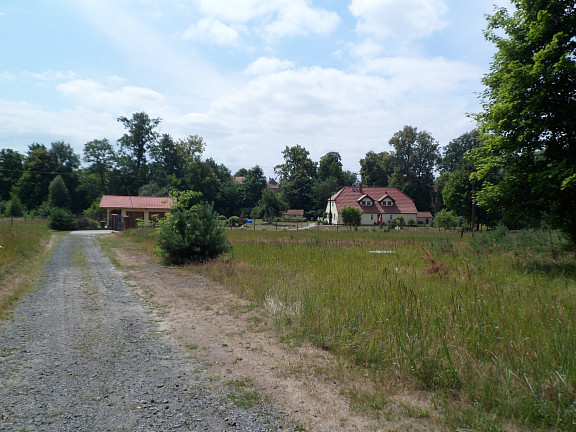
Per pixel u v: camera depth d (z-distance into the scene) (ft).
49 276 37.65
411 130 299.58
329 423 10.55
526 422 10.02
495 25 45.80
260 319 21.77
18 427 10.26
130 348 17.24
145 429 10.22
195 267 42.29
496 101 43.75
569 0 38.11
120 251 62.59
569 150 38.52
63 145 260.01
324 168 331.57
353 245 63.67
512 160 42.32
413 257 45.75
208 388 12.98
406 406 11.34
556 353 13.50
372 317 18.47
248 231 126.00
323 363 15.08
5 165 237.66
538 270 33.27
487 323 16.69
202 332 19.70
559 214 39.99
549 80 35.68
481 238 53.06
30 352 16.55
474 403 11.19
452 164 270.46
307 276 31.68
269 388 12.93
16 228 80.02
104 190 231.30
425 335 15.81
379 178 311.88
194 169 261.44
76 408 11.46
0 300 26.37
